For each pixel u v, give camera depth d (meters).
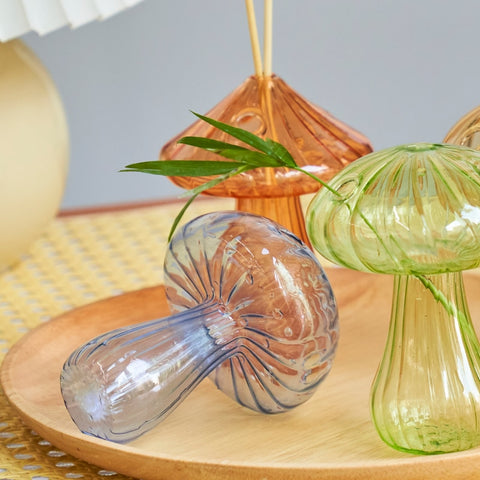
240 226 0.79
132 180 1.84
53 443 0.77
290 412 0.81
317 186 0.86
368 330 0.91
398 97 1.90
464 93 1.91
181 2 1.76
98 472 0.76
